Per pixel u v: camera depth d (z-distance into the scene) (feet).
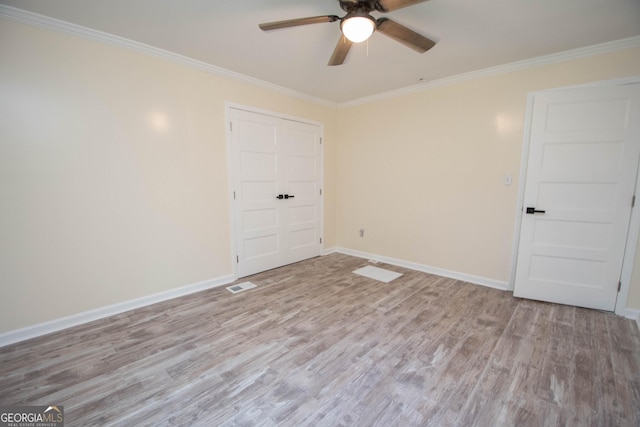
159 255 9.01
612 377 5.63
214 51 8.46
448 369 5.90
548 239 8.94
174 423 4.59
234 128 10.49
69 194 7.32
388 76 10.50
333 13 6.49
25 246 6.84
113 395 5.18
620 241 8.05
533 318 8.04
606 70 7.92
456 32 7.29
